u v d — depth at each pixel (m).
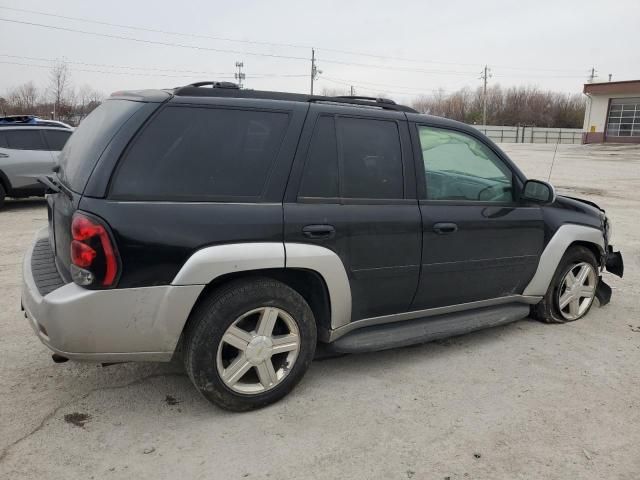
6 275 5.77
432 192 3.73
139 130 2.83
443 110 86.38
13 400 3.24
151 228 2.74
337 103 3.46
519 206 4.22
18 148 10.01
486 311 4.18
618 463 2.81
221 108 3.04
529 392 3.51
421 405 3.31
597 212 4.88
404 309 3.72
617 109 41.19
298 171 3.17
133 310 2.76
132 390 3.39
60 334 2.70
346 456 2.79
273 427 3.03
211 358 2.96
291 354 3.27
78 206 2.72
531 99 82.88
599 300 5.15
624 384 3.66
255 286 3.03
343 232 3.27
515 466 2.76
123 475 2.60
